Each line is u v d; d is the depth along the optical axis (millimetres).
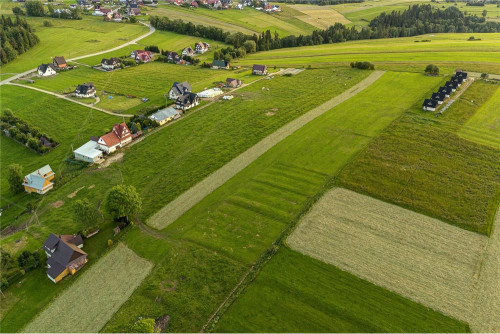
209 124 111312
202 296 56062
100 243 67812
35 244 68375
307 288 56438
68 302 56312
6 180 89812
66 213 76562
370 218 70562
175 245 66062
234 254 63375
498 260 60750
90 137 106062
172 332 50906
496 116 107250
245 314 52781
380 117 110188
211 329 50938
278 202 75938
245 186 81625
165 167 90562
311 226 68875
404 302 54031
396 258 61562
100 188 84125
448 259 61188
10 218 76750
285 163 89500
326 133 102625
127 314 53750
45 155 99375
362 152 92438
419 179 81188
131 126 107000
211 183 83312
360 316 52156
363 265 60312
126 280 59594
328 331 50406
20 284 60125
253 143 99250
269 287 56656
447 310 52781
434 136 97438
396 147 93625
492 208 72062
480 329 50094
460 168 84438
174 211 74938
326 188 79688
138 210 71000
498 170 83188
